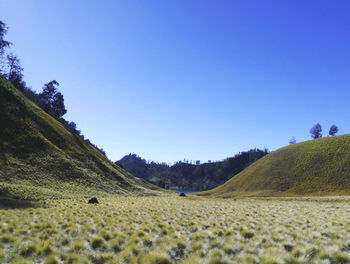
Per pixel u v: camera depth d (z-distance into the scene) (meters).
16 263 6.38
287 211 19.80
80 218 13.96
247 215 17.11
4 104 58.25
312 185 66.81
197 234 10.20
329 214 17.30
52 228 10.66
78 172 53.22
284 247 8.23
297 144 103.19
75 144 71.38
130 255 7.45
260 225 12.52
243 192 78.12
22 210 16.55
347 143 82.50
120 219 13.98
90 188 47.69
